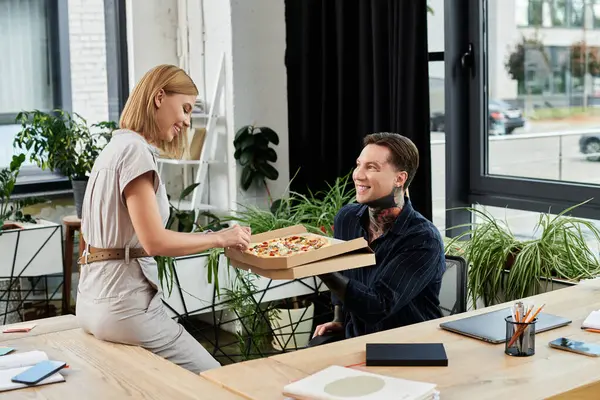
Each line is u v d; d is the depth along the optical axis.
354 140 4.79
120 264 2.49
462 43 4.45
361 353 2.19
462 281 2.96
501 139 4.42
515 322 2.14
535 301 2.75
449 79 4.44
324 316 4.75
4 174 4.96
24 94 5.46
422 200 4.41
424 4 4.26
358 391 1.79
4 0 5.35
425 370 2.04
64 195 5.55
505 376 1.99
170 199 5.41
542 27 4.16
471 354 2.17
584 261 3.57
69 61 5.57
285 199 4.95
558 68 4.11
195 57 5.45
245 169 5.18
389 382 1.84
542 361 2.10
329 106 4.89
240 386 1.97
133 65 5.51
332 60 4.86
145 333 2.49
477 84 4.44
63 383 2.08
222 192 5.34
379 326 2.75
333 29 4.84
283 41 5.33
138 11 5.47
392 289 2.63
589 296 2.80
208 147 5.19
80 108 5.63
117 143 2.49
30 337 2.56
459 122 4.49
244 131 5.13
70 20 5.54
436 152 4.72
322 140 4.92
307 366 2.10
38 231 4.86
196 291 4.13
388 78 4.52
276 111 5.36
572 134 4.08
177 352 2.57
